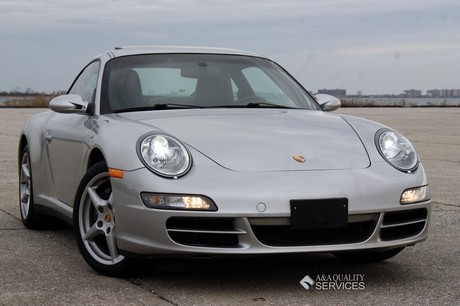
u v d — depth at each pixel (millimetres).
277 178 3623
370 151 3973
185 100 4562
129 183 3691
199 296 3596
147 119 4172
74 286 3781
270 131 4039
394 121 19906
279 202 3531
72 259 4445
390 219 3777
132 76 4660
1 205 6590
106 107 4492
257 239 3545
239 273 4066
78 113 4574
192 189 3541
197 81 4734
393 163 3922
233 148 3799
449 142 13117
